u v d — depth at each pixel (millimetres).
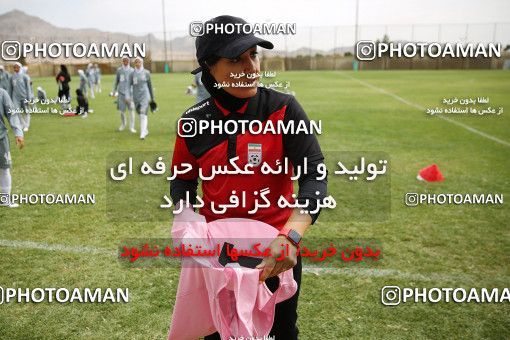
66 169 6621
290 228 1467
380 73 32156
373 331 2709
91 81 18516
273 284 1646
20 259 3693
